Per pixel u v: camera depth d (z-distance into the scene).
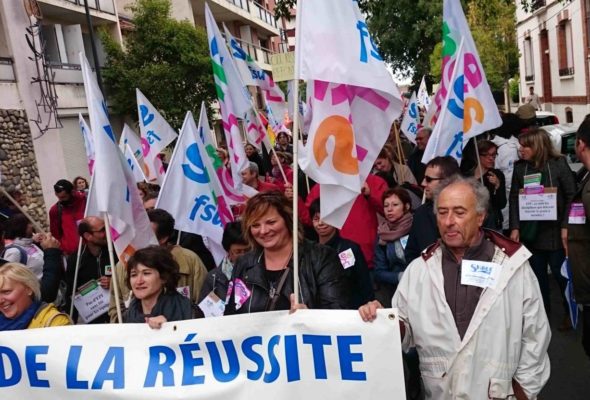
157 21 19.03
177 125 19.34
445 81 5.93
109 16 19.55
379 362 2.82
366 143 3.36
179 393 3.00
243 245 3.99
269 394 2.93
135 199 4.11
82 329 3.13
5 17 14.51
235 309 3.27
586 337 3.81
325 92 3.23
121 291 4.44
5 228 5.44
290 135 14.77
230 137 6.96
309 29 3.15
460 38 5.79
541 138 5.19
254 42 38.78
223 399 2.97
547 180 5.19
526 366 2.76
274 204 3.17
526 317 2.74
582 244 3.68
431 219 4.22
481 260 2.78
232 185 6.75
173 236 5.80
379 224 5.26
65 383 3.12
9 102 14.32
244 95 7.02
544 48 29.39
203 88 19.56
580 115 24.23
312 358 2.89
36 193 14.75
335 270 3.17
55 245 4.63
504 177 6.20
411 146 12.94
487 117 5.32
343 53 3.14
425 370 2.89
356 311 2.85
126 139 10.13
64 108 16.77
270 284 3.21
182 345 3.03
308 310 2.90
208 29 6.90
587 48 22.94
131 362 3.07
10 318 3.33
